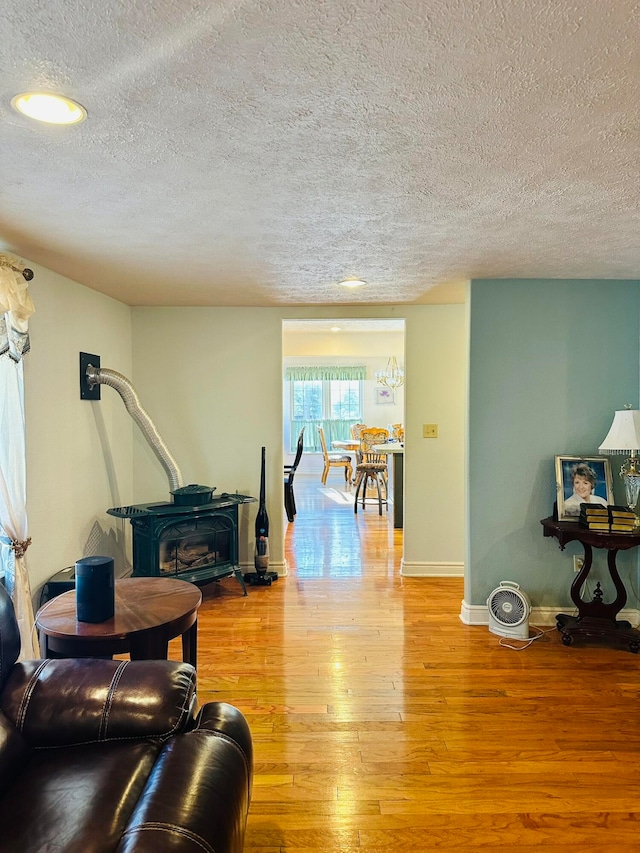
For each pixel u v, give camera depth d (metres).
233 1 1.04
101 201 2.11
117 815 1.28
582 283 3.62
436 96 1.38
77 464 3.61
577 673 3.03
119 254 2.89
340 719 2.58
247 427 4.72
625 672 3.04
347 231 2.51
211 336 4.67
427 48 1.19
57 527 3.32
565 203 2.15
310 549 5.66
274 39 1.15
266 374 4.70
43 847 1.18
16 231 2.49
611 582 3.65
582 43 1.17
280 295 4.12
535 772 2.20
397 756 2.30
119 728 1.58
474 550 3.71
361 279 3.57
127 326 4.55
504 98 1.39
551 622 3.69
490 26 1.12
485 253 2.91
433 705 2.70
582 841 1.85
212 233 2.53
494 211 2.24
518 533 3.69
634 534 3.20
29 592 2.76
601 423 3.66
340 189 2.00
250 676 2.99
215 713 1.64
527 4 1.06
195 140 1.62
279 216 2.30
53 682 1.66
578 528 3.31
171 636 1.97
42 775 1.44
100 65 1.24
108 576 1.95
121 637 1.84
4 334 2.54
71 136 1.58
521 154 1.72
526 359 3.64
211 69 1.26
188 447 4.69
